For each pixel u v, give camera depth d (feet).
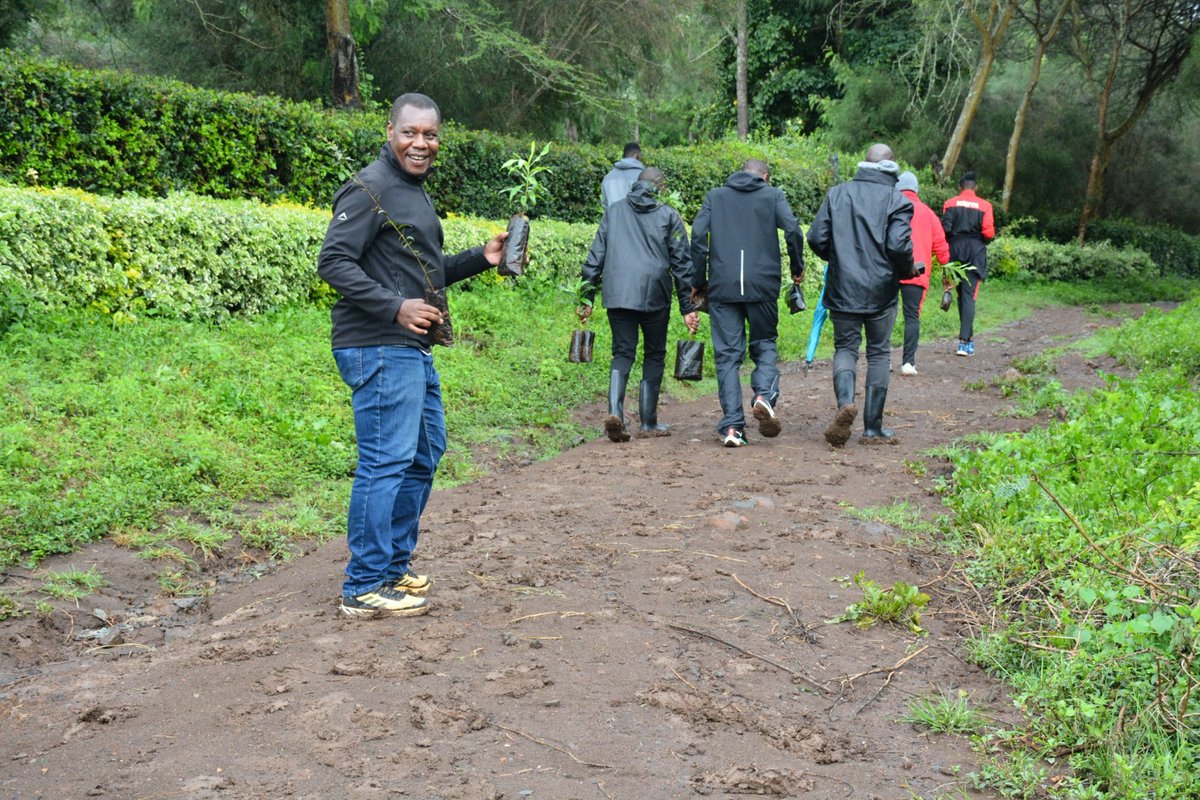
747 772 9.70
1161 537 13.58
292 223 32.48
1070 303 72.54
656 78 83.51
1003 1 92.68
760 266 24.82
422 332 12.66
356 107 56.03
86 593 15.01
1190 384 29.50
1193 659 10.75
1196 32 90.99
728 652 12.65
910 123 100.53
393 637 12.81
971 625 13.71
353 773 9.51
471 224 40.32
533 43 74.95
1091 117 109.40
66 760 9.91
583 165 54.90
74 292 26.68
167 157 36.91
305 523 18.47
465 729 10.41
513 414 27.71
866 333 25.36
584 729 10.51
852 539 17.28
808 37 105.50
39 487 17.46
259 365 26.13
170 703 11.09
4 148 32.42
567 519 18.66
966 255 42.06
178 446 19.88
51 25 68.39
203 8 66.64
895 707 11.37
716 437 26.66
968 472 19.60
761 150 73.05
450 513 19.30
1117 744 9.93
